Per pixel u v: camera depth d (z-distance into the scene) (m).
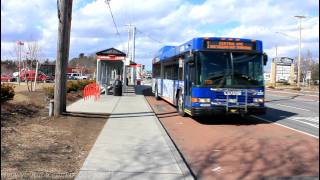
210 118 20.36
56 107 17.55
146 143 12.30
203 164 10.35
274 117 21.36
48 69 81.44
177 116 21.11
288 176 9.12
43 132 13.19
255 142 13.54
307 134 15.30
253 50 17.88
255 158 11.03
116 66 52.50
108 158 10.15
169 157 10.41
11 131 12.41
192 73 17.91
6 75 66.62
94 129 15.01
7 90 17.23
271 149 12.29
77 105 23.80
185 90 19.83
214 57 17.58
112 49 38.31
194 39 17.77
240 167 10.02
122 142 12.38
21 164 9.00
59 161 9.57
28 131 12.99
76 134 13.55
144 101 28.91
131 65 54.69
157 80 32.59
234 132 15.82
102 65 43.81
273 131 16.11
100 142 12.27
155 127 15.70
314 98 41.12
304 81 100.38
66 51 17.64
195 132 15.80
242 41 17.83
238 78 17.58
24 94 25.19
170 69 25.34
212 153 11.73
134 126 15.91
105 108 22.59
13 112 16.45
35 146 10.93
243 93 17.55
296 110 25.97
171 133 15.52
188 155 11.48
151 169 9.18
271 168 9.90
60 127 14.61
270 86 82.06
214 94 17.38
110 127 15.48
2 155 9.59
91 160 9.85
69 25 17.69
